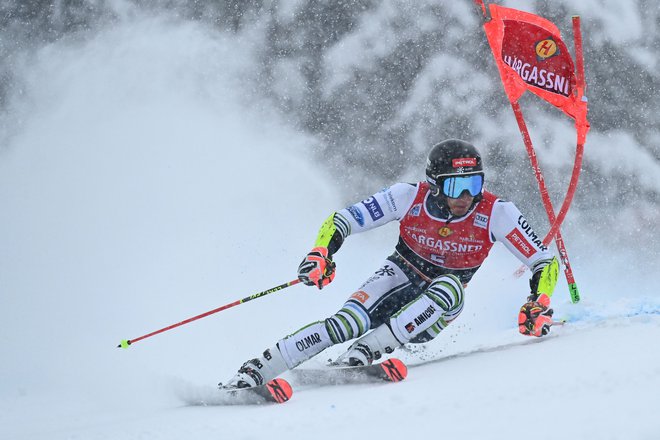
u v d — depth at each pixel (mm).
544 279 16484
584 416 9000
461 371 14000
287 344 15008
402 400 11672
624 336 15094
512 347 16562
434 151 16188
